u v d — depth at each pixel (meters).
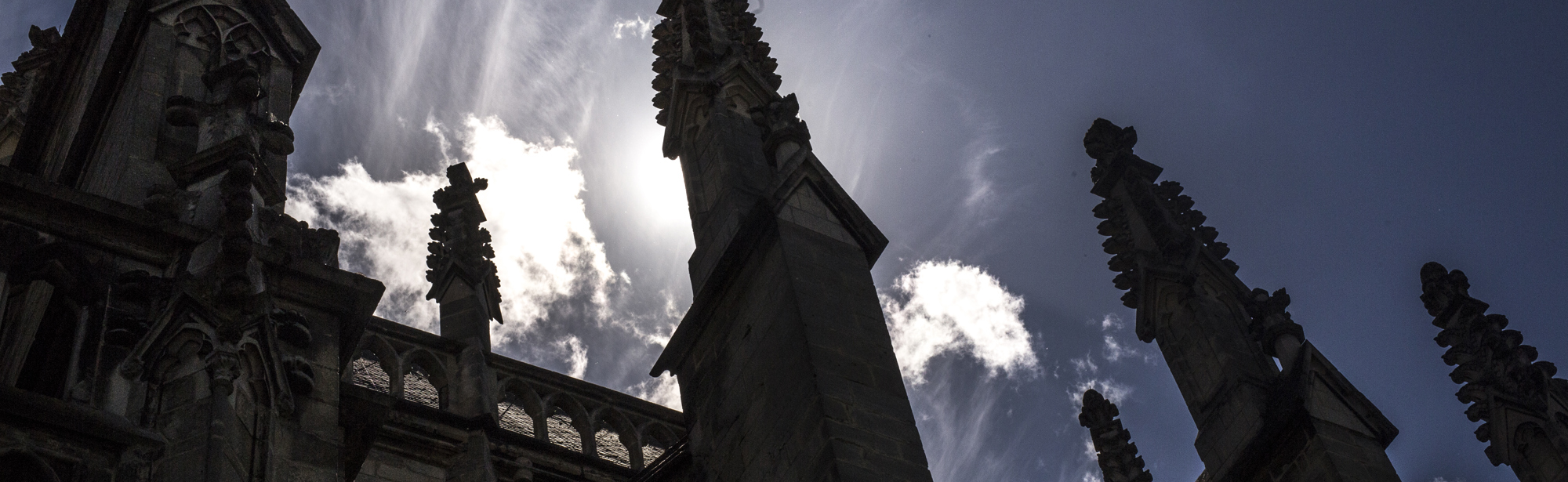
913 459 16.48
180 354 13.49
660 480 19.88
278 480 13.29
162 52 20.50
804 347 17.55
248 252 14.71
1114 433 27.75
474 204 26.16
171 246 15.45
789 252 18.97
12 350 15.09
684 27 25.84
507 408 23.23
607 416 23.84
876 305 18.84
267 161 18.02
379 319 22.52
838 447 16.16
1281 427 23.70
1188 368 26.23
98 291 14.66
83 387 13.41
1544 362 26.05
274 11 22.50
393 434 20.89
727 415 18.91
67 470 12.19
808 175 20.44
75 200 15.46
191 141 18.55
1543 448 25.05
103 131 20.97
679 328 20.64
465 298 24.42
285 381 14.10
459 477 21.03
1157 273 27.38
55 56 28.11
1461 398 26.48
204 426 12.80
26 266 14.90
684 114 24.05
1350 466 22.77
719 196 21.92
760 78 24.53
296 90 21.98
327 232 18.98
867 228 20.30
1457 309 27.39
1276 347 25.31
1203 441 25.19
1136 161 30.00
